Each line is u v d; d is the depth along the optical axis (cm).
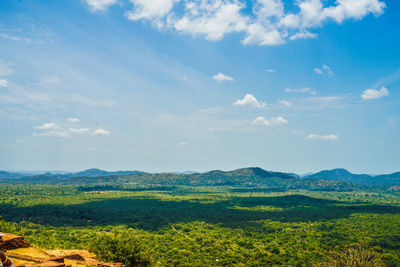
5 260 677
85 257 1523
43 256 1328
